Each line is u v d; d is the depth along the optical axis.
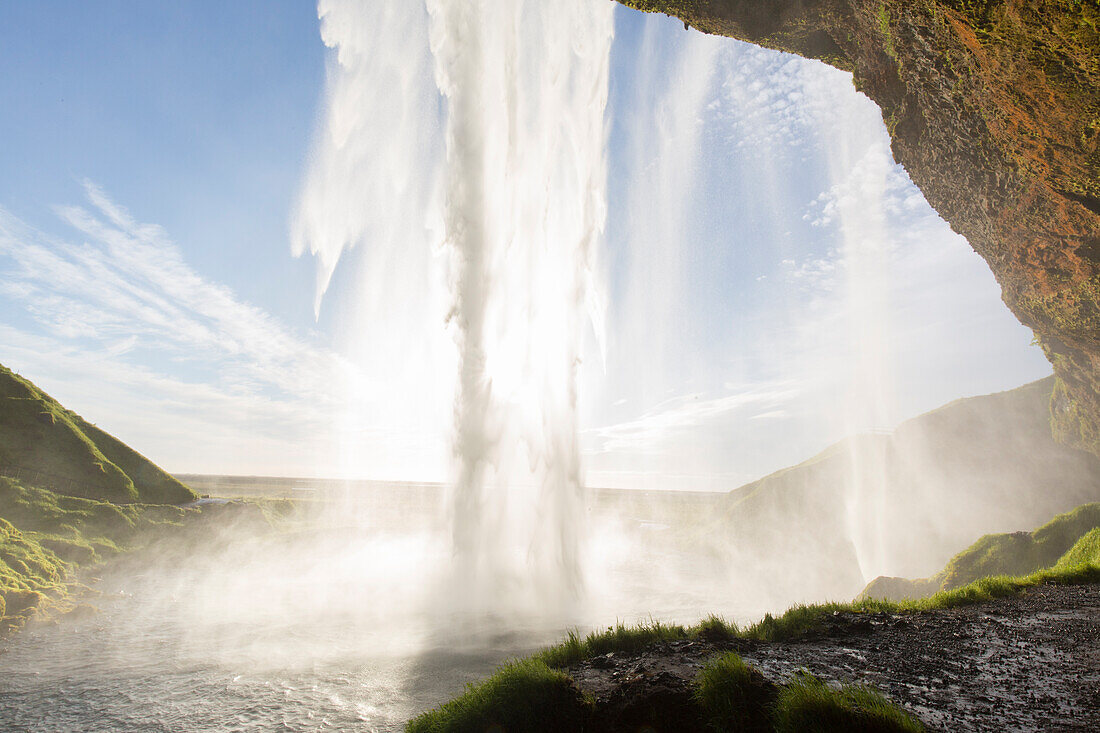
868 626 9.94
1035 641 8.75
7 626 18.62
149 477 44.03
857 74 20.25
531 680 7.13
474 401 26.44
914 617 10.90
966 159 18.31
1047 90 12.90
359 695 12.88
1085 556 18.52
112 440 45.16
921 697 6.26
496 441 27.09
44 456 38.97
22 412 40.97
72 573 27.06
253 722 11.41
